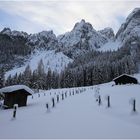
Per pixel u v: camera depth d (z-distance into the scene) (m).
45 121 14.50
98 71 119.06
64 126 12.55
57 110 20.08
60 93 53.72
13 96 31.75
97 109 19.75
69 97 35.06
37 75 116.94
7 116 19.31
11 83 105.31
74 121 14.05
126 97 29.19
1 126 13.46
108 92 40.81
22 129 12.15
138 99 26.17
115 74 129.00
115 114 17.42
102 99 28.09
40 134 10.75
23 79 108.62
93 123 13.35
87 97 32.31
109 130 11.55
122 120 14.72
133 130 11.72
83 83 123.06
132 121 14.91
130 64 138.62
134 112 17.08
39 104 30.84
